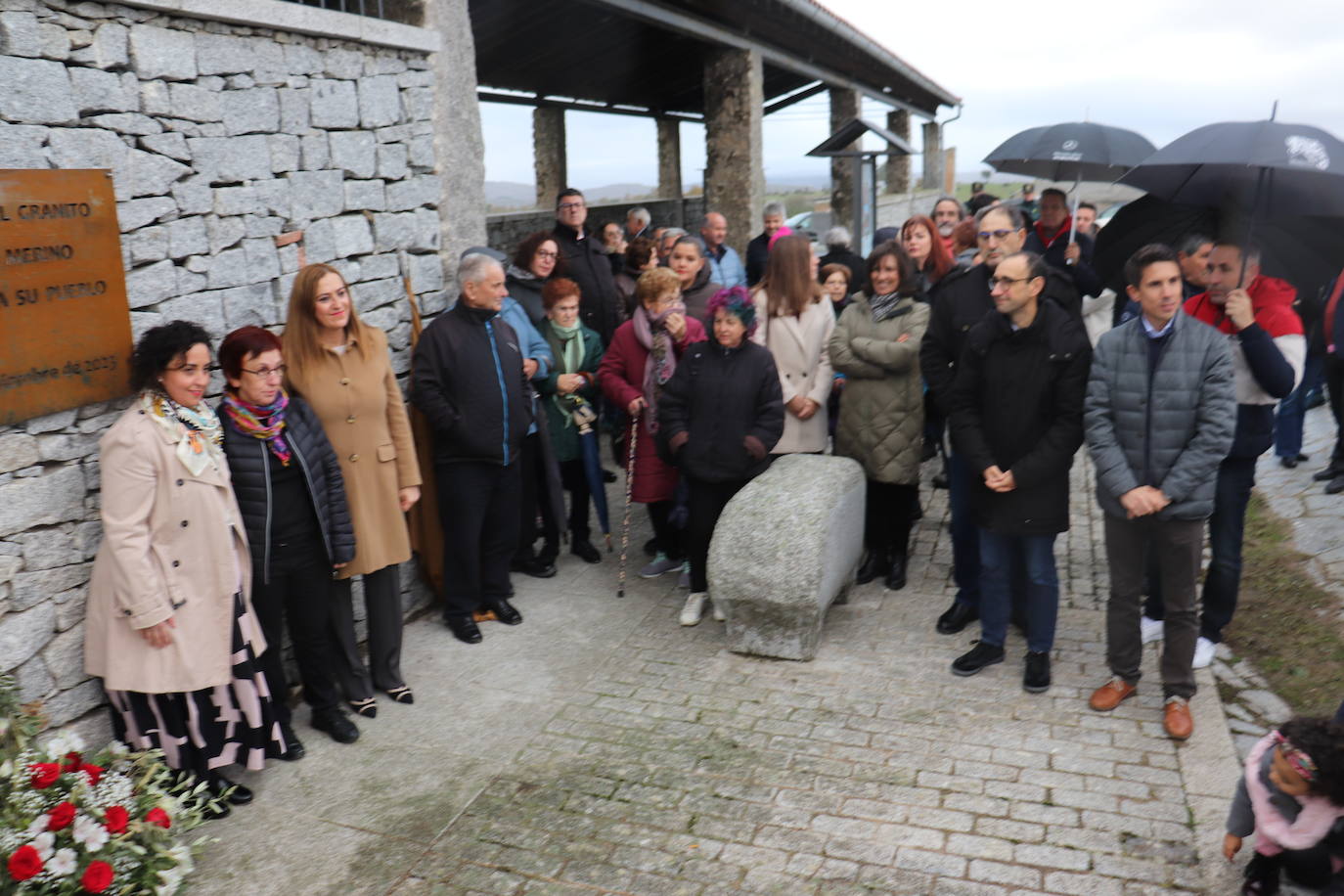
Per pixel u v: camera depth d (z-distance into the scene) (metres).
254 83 4.04
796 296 5.25
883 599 5.23
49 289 3.17
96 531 3.45
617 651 4.74
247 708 3.60
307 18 4.21
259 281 4.12
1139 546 3.91
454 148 5.36
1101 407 3.84
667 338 5.20
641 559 5.93
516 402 4.80
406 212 5.01
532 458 5.51
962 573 4.79
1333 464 6.12
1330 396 6.05
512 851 3.31
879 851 3.25
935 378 4.61
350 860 3.29
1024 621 4.80
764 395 4.84
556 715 4.17
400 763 3.85
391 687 4.33
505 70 10.28
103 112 3.38
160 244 3.64
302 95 4.30
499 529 4.96
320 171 4.42
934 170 23.64
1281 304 4.01
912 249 5.69
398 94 4.90
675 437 4.90
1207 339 3.66
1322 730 2.76
